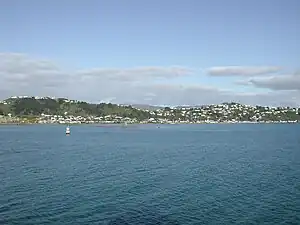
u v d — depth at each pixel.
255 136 195.75
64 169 69.44
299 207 42.16
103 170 68.62
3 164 76.50
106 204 42.69
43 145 129.38
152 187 52.72
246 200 45.31
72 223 35.78
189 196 47.22
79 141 151.88
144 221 36.78
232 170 70.25
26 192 48.28
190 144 138.88
